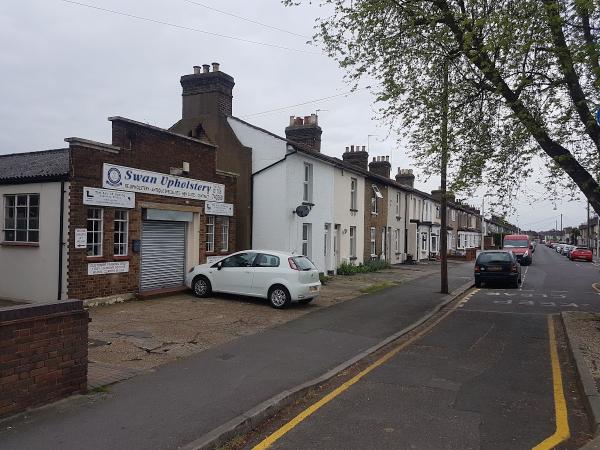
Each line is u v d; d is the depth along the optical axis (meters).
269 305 13.06
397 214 32.81
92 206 12.00
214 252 16.38
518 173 11.65
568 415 5.60
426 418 5.46
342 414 5.59
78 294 11.60
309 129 22.25
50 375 5.52
